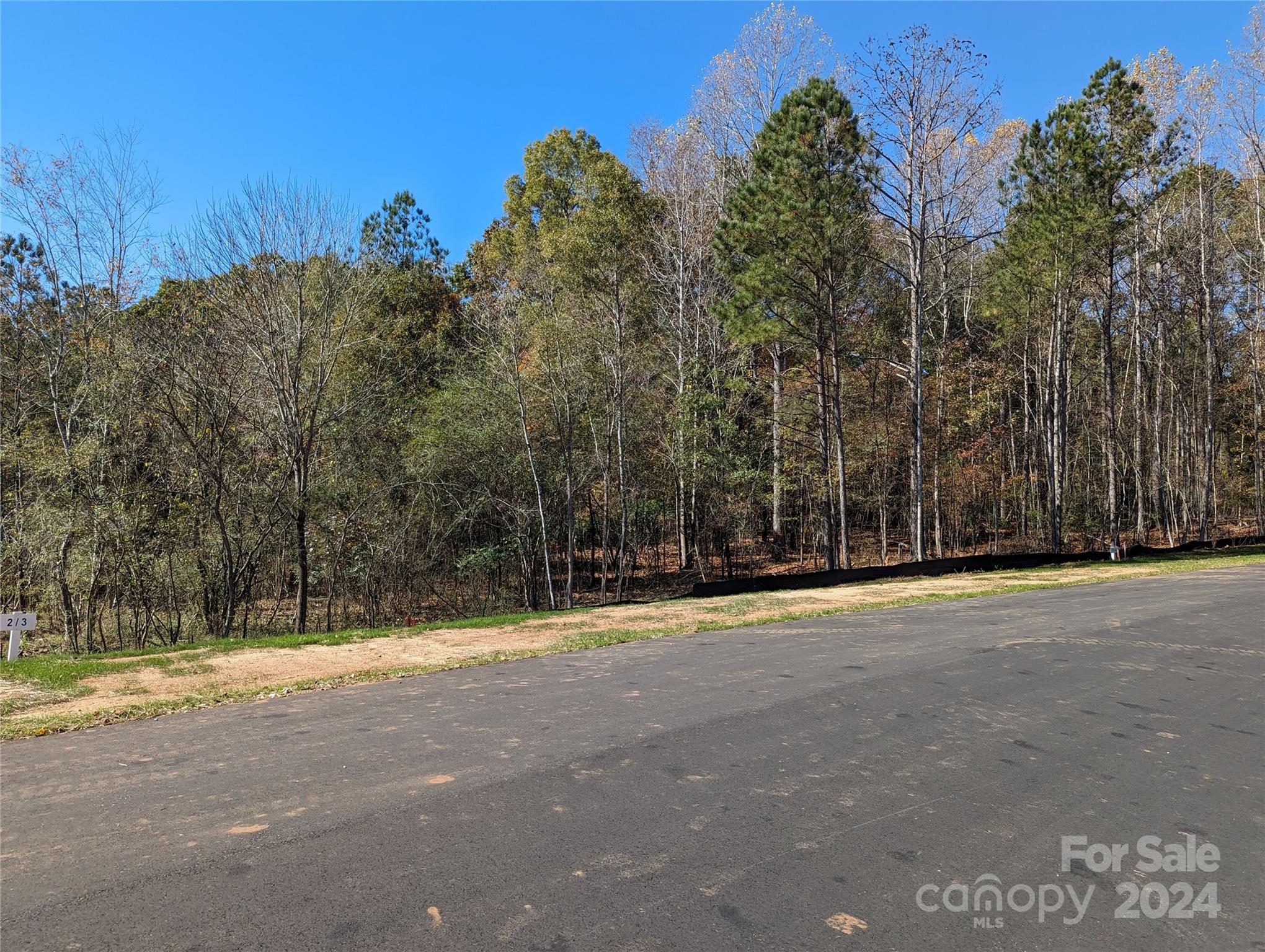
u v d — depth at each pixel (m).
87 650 16.09
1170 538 33.38
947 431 31.39
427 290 33.38
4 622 10.17
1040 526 34.19
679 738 6.09
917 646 10.06
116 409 16.39
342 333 18.39
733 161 29.12
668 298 29.25
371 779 5.17
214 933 3.29
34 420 18.03
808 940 3.28
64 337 17.52
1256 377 34.59
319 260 17.88
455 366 25.25
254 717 6.85
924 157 25.22
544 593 24.62
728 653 9.72
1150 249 31.02
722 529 27.53
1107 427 26.97
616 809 4.66
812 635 11.08
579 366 23.33
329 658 9.66
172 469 17.12
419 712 6.98
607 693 7.63
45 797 4.88
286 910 3.48
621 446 23.47
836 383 22.47
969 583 18.78
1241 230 35.84
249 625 18.62
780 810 4.67
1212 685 7.96
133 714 6.92
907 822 4.54
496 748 5.84
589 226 26.89
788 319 22.17
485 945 3.21
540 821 4.47
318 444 18.75
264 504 17.58
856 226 21.66
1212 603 13.96
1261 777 5.38
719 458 25.72
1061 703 7.20
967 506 33.91
